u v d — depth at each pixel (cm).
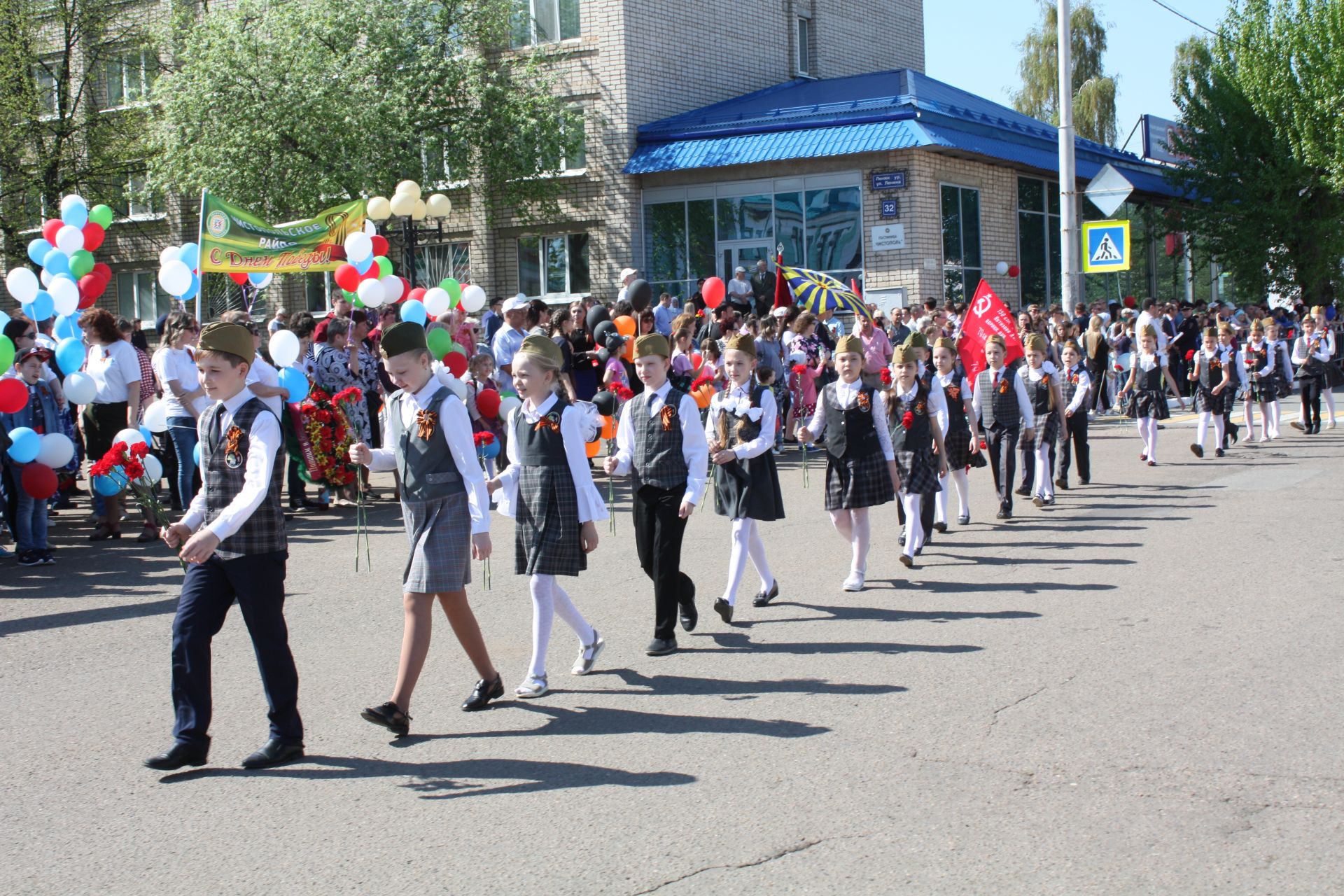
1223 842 402
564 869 401
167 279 1153
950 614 743
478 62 2297
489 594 847
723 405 754
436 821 449
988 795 449
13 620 797
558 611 634
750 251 2403
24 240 2583
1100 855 395
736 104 2538
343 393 963
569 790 475
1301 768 462
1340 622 675
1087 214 2870
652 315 1479
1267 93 2905
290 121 2123
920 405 908
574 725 557
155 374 1218
